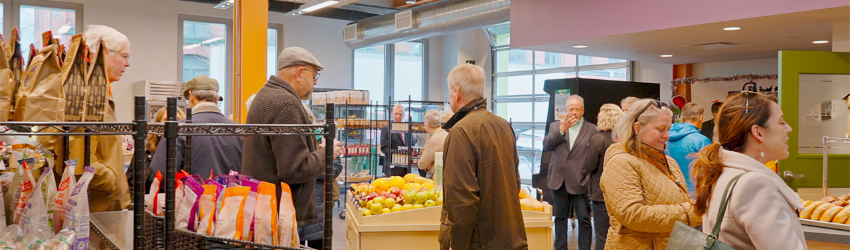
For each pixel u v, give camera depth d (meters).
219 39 11.21
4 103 1.61
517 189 2.67
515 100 12.62
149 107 8.99
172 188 1.41
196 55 10.97
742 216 1.56
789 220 1.56
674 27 5.09
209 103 3.22
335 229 6.52
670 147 3.74
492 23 9.01
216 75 11.23
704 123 6.40
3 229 1.35
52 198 1.45
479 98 2.73
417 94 13.58
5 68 1.63
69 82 1.75
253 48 6.37
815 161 4.70
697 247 1.63
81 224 1.39
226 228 1.45
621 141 2.52
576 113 4.77
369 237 3.20
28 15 9.45
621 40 5.99
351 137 8.91
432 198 3.36
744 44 6.37
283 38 11.65
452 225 2.48
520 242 2.59
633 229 2.35
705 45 6.47
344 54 12.37
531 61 12.34
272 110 2.31
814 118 4.71
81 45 1.78
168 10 10.50
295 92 2.46
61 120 1.67
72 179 1.47
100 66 1.86
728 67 8.53
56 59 1.68
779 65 4.68
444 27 9.61
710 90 8.78
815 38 5.87
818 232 2.83
